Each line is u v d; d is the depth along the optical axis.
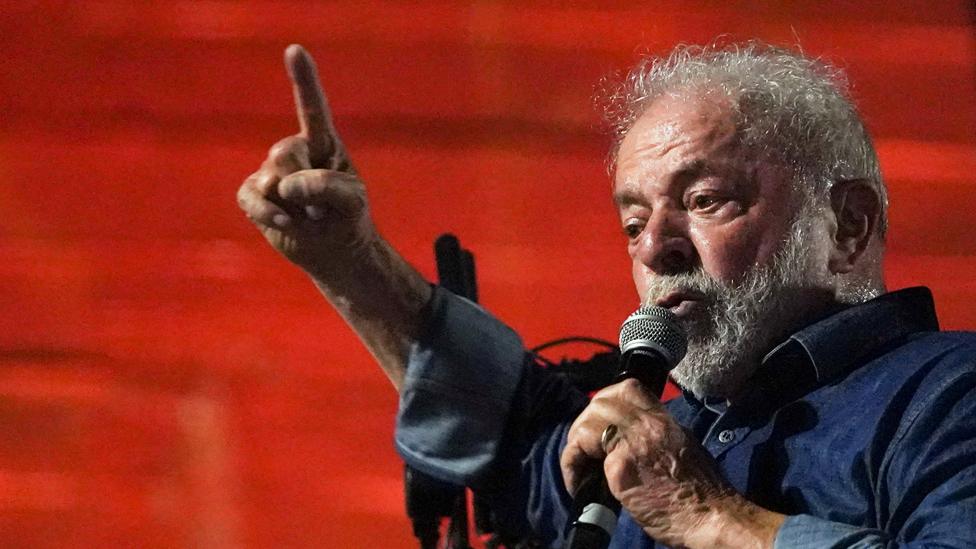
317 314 23.45
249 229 26.20
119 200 27.20
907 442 6.83
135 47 30.12
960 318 23.05
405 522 18.91
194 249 25.78
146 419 21.36
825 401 7.36
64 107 29.48
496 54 29.59
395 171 27.45
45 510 19.69
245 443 20.62
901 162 26.67
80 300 24.45
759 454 7.35
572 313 23.06
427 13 30.05
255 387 21.77
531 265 24.39
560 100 28.78
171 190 27.47
